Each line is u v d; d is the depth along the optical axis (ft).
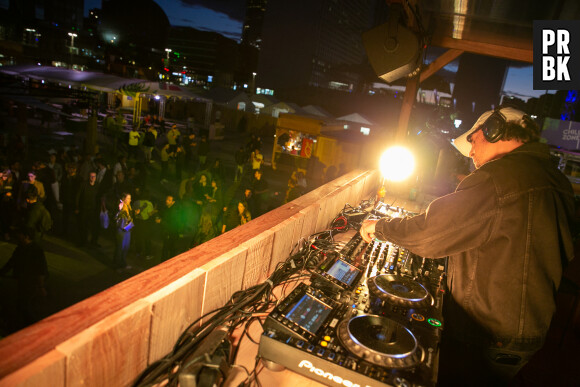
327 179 49.90
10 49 191.01
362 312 4.99
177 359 4.20
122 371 3.76
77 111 77.92
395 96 132.26
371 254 6.98
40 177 28.35
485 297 5.26
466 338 5.56
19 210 25.30
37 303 19.52
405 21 10.76
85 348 3.21
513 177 5.00
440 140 23.22
